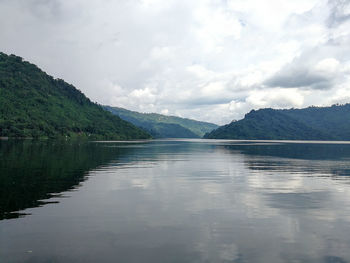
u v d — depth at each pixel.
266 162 67.31
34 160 61.34
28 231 17.86
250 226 19.47
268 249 15.70
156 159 72.69
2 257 14.26
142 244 16.11
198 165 59.06
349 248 15.95
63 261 13.92
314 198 28.12
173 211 23.02
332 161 70.62
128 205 24.73
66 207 23.69
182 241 16.64
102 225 19.28
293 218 21.42
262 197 28.45
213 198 27.84
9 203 24.73
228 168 53.88
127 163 61.06
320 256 14.91
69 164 55.84
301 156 89.12
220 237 17.36
